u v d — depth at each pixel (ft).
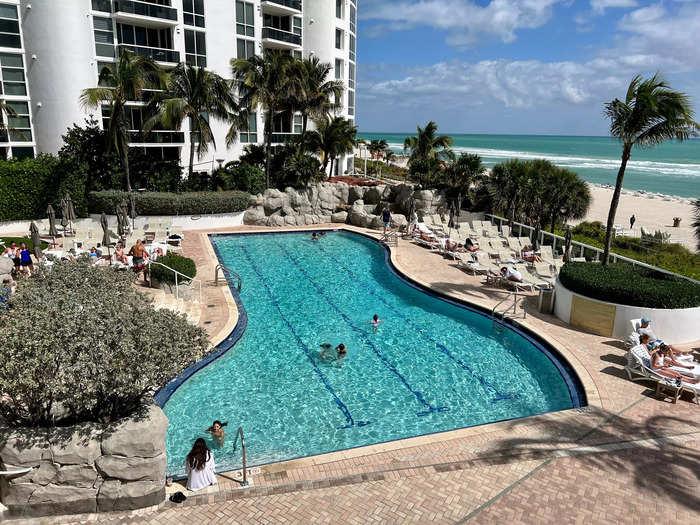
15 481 21.88
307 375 41.39
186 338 25.05
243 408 36.14
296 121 139.03
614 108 50.37
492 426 31.99
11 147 97.45
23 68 96.02
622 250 73.05
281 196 102.73
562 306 51.06
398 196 107.86
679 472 26.63
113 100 83.82
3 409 23.67
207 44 114.01
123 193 88.99
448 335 50.39
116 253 61.62
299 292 62.75
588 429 31.35
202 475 24.73
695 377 36.06
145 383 22.93
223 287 60.54
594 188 221.66
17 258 55.62
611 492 24.76
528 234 88.58
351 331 50.90
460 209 98.48
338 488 24.82
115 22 101.35
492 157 418.92
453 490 24.73
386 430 34.01
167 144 107.76
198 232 92.02
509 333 49.98
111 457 22.12
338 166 161.17
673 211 153.58
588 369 40.16
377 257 81.46
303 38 139.03
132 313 24.71
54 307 23.24
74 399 21.65
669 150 611.06
